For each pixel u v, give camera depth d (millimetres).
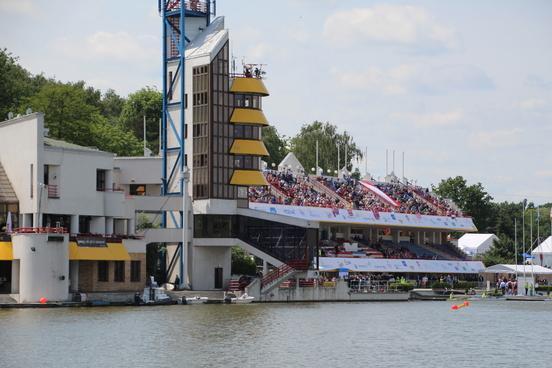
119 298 167375
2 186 169875
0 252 156500
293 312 155875
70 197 169875
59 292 158000
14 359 101312
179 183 194000
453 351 113625
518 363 105000
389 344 118375
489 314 167625
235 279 191500
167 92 197000
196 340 116625
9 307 153500
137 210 183250
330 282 188625
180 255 188125
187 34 197250
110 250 167000
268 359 103500
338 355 107750
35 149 165750
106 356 103688
